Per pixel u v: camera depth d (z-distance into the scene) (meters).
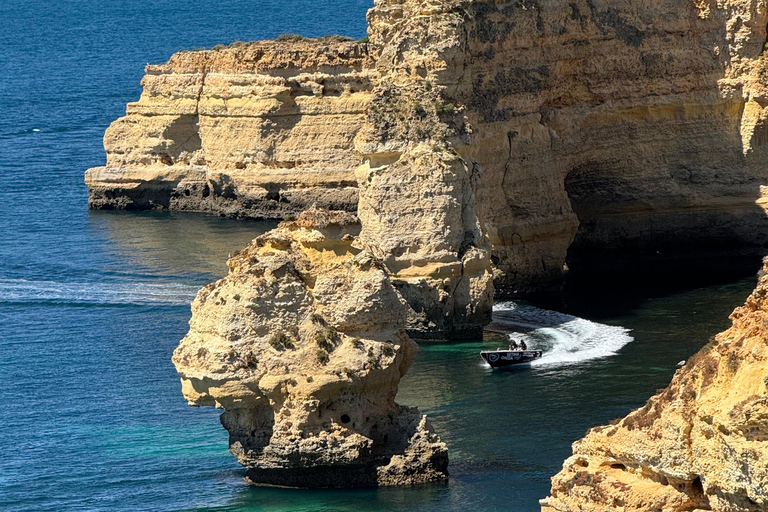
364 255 121.06
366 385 118.44
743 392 80.12
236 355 117.25
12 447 136.25
